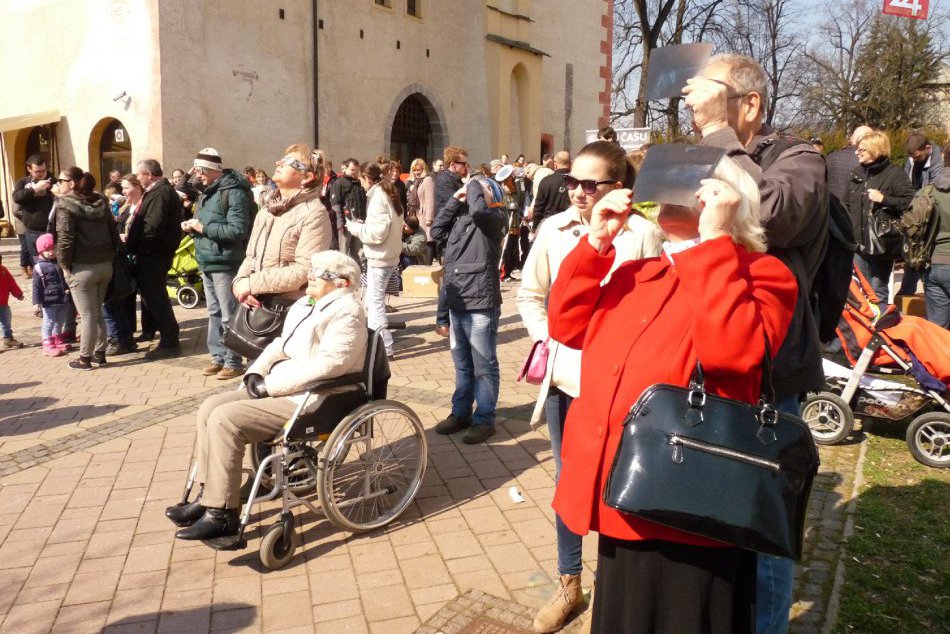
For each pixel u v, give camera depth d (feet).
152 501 14.06
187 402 19.97
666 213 6.40
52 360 24.82
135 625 10.23
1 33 58.80
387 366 13.38
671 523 5.74
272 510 13.52
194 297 33.42
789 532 5.59
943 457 15.25
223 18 51.34
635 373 6.33
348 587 11.14
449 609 10.51
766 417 5.83
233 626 10.19
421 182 43.27
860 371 16.12
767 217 7.05
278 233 16.53
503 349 25.95
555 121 84.64
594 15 89.25
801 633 9.76
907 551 11.76
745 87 7.77
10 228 61.11
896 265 31.71
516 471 15.21
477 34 71.31
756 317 5.90
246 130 53.26
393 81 64.49
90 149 53.31
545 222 10.59
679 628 6.15
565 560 9.99
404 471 13.52
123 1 49.26
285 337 12.94
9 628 10.18
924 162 30.91
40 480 15.05
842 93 104.42
